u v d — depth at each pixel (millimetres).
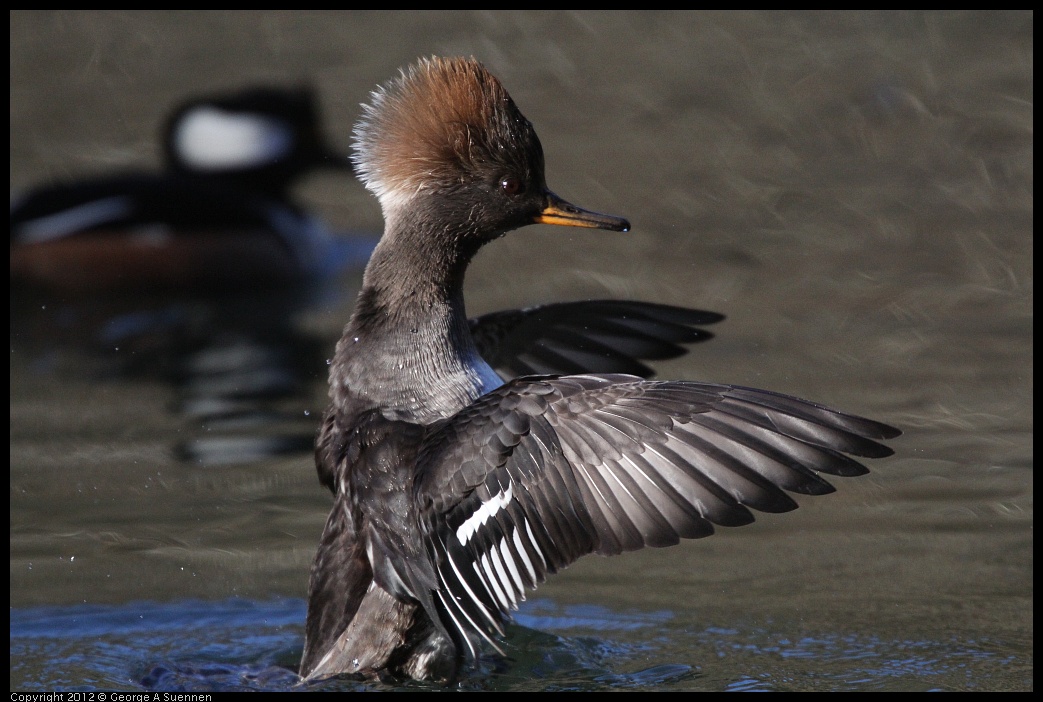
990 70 21219
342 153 20484
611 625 9023
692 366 13195
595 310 9633
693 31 22875
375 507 7863
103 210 18094
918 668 8258
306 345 14977
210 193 18500
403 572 7793
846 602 9250
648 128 19984
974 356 13469
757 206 17859
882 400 12367
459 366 8422
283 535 10375
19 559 9945
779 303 15047
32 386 13602
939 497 10797
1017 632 8727
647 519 6832
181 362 14398
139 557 10023
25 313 16922
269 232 18250
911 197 17922
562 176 18672
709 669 8312
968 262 16062
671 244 16875
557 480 7090
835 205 17859
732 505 6711
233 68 21672
